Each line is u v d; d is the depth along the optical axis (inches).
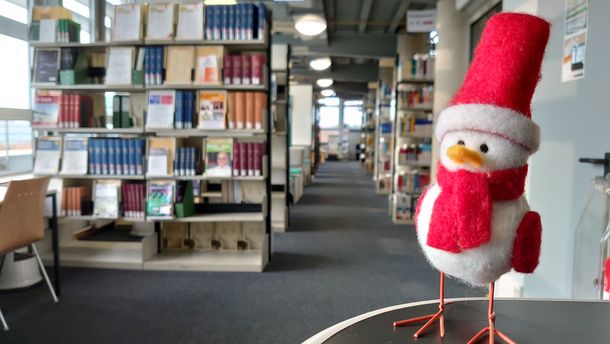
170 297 133.1
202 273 156.9
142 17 158.1
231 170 156.6
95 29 191.6
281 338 107.0
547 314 42.1
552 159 103.4
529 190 115.6
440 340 36.3
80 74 162.1
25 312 119.6
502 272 31.8
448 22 234.8
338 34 400.5
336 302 131.9
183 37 154.4
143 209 158.1
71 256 161.6
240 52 167.3
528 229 30.5
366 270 164.7
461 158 30.2
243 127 155.8
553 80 103.4
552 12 103.7
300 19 273.7
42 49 161.2
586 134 89.4
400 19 359.3
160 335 107.5
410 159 257.9
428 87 267.4
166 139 158.1
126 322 114.7
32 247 139.4
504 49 31.1
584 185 89.7
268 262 172.2
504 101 30.6
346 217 273.9
